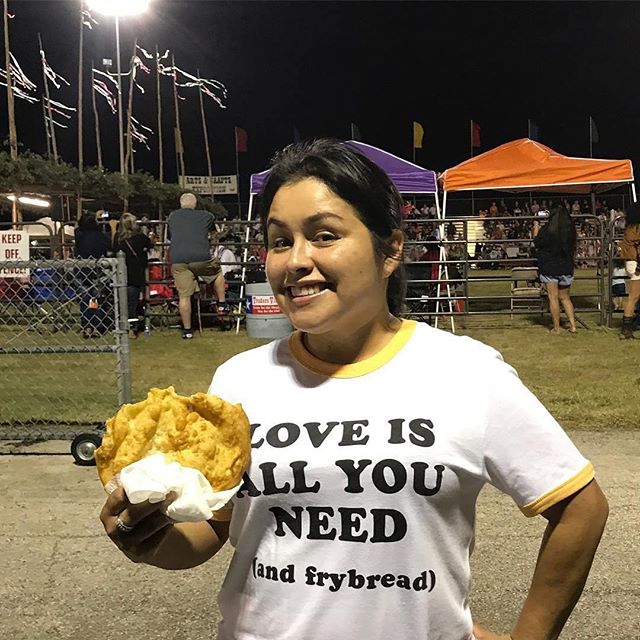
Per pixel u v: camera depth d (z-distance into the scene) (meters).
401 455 1.22
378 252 1.30
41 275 7.39
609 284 10.18
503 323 10.71
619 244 10.38
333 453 1.24
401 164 10.22
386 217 1.31
